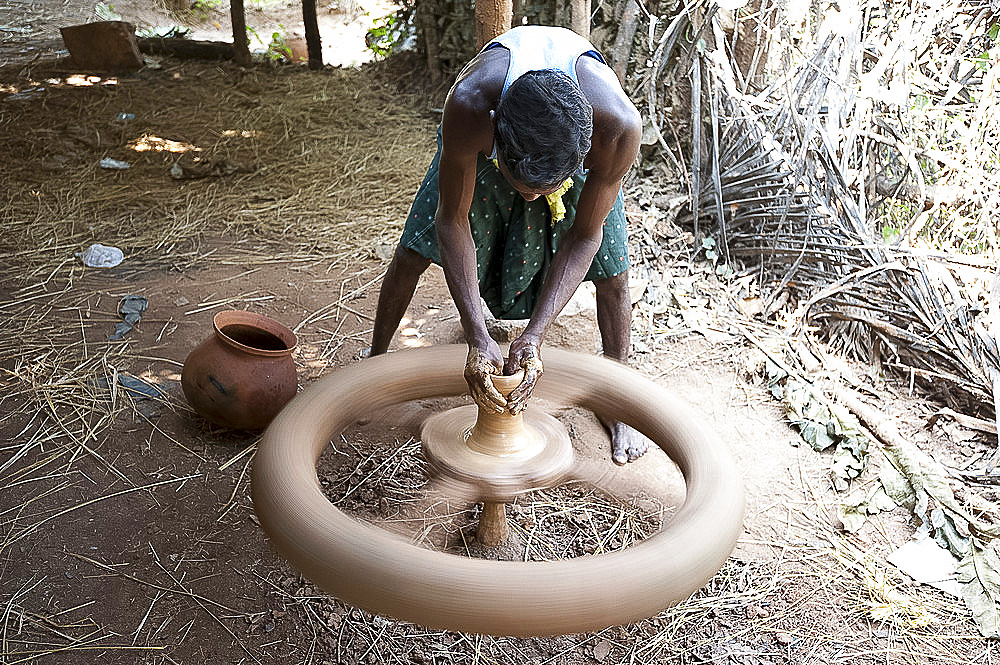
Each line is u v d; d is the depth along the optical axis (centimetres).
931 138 377
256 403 302
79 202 473
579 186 274
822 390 352
